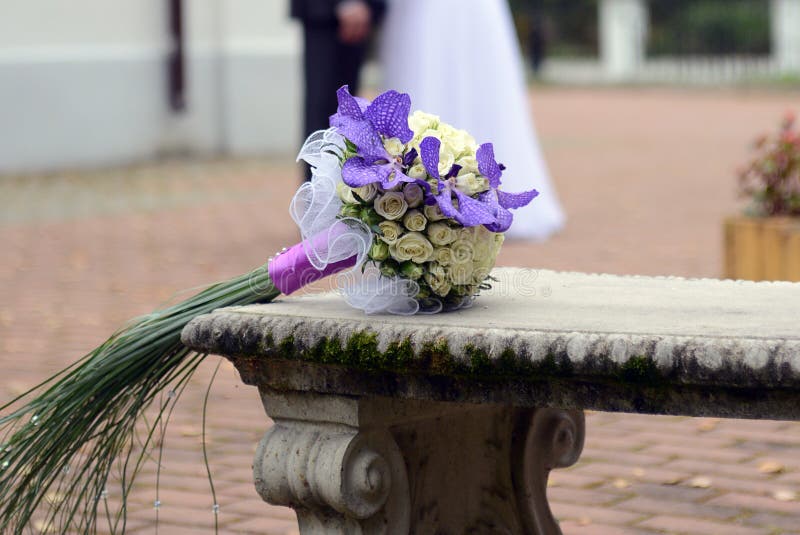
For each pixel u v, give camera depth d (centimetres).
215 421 605
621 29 4600
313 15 1084
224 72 2022
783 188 797
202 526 467
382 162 314
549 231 1155
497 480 380
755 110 2992
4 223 1318
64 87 1817
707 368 263
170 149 1973
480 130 1076
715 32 4475
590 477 522
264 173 1806
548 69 4847
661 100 3550
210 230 1247
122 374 339
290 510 486
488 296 344
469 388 294
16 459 349
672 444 566
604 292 349
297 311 319
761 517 468
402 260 311
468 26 1057
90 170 1838
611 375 272
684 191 1508
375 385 305
